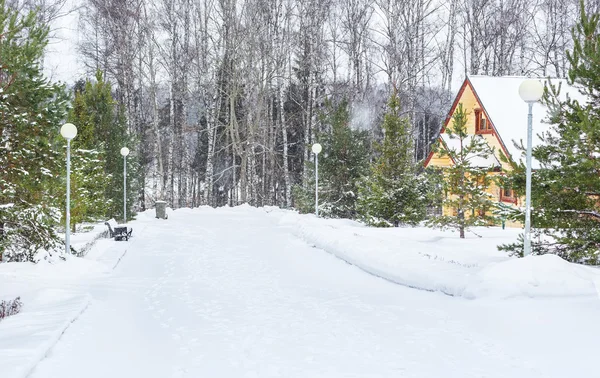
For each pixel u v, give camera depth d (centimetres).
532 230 1351
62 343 793
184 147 5278
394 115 2555
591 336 766
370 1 4528
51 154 1487
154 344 822
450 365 705
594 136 1219
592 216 1302
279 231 2598
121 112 3216
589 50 1298
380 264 1435
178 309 1069
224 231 2627
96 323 935
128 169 3111
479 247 1792
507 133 2769
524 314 903
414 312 1005
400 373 678
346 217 3094
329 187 3077
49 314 944
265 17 4431
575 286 994
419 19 4084
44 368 678
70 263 1475
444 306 1041
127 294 1216
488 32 4631
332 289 1266
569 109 1338
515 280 1031
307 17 4428
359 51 4778
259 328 914
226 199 6166
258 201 5459
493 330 848
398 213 2480
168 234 2511
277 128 5262
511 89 3014
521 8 4622
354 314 1005
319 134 3144
